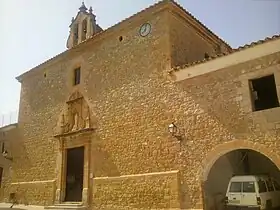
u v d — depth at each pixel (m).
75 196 15.08
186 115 11.34
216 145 10.28
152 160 11.98
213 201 10.45
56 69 18.39
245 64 10.20
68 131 16.19
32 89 19.83
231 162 11.86
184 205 10.56
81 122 15.62
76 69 17.17
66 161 16.05
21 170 18.69
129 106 13.52
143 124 12.71
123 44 14.70
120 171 13.05
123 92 13.98
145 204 11.70
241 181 10.74
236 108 10.11
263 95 10.75
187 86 11.59
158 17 13.54
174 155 11.32
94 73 15.76
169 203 10.95
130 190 12.38
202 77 11.22
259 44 9.95
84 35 18.95
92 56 16.17
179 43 13.35
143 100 13.01
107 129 14.19
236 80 10.32
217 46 16.61
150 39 13.56
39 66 19.36
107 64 15.18
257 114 9.62
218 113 10.49
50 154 16.98
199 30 14.95
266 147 9.21
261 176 10.82
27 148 18.73
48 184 16.34
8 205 17.77
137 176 12.28
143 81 13.26
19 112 20.33
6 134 20.83
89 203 13.83
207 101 10.88
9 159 19.88
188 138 11.06
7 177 19.62
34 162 17.89
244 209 10.33
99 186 13.68
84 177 14.41
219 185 10.93
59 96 17.56
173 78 12.12
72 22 19.80
